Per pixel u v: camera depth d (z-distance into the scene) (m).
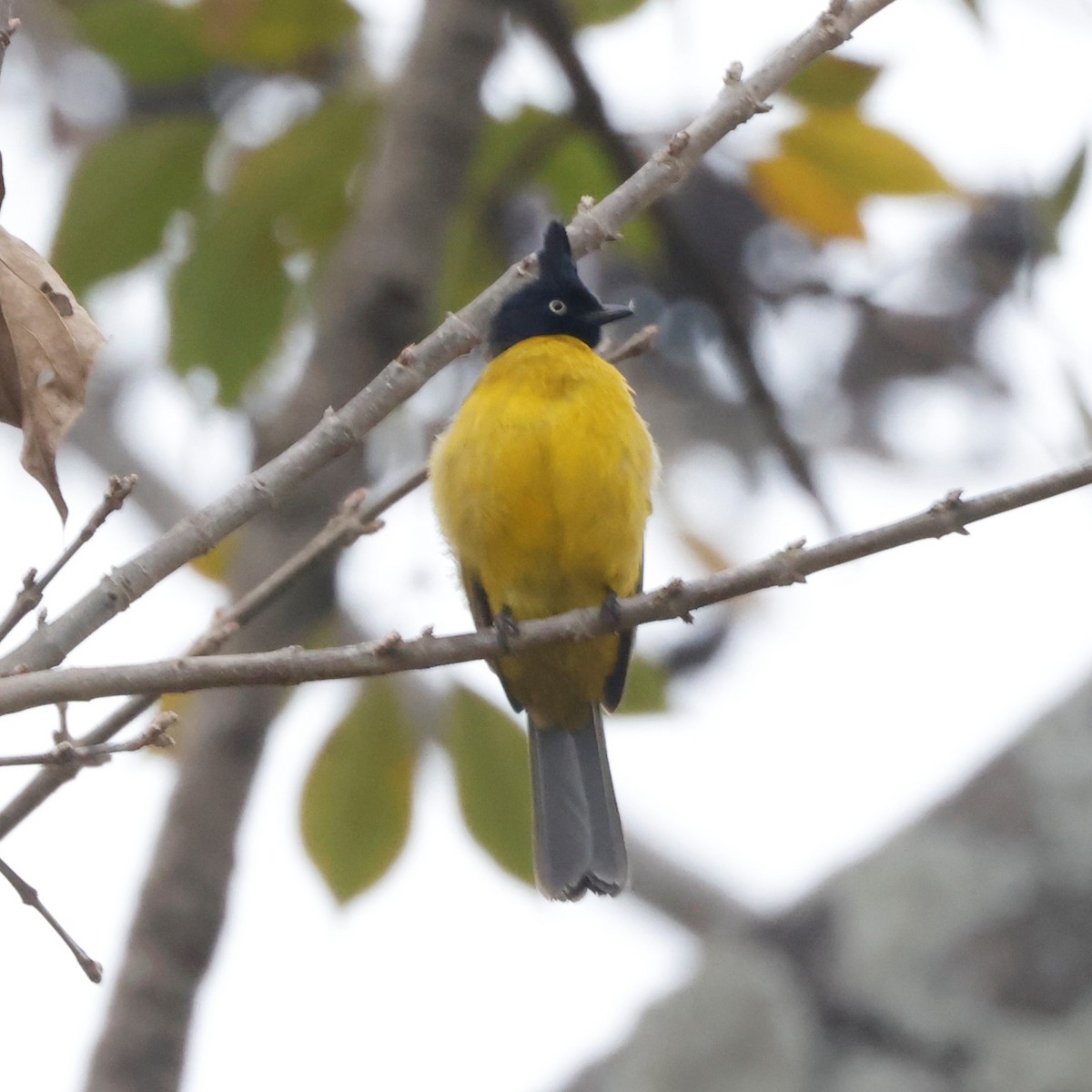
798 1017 9.23
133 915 9.28
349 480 10.09
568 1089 9.74
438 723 10.05
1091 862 9.09
